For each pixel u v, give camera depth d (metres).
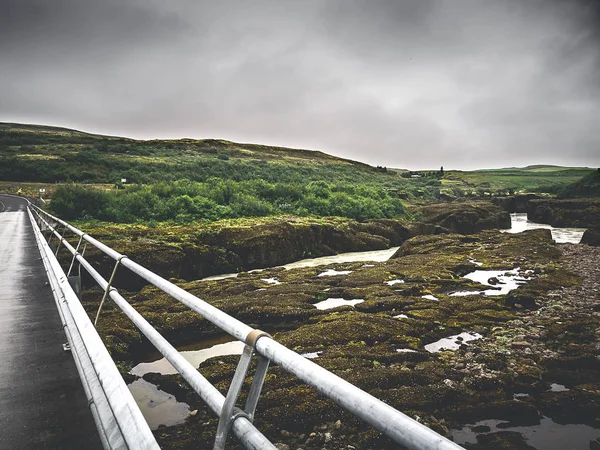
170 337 9.89
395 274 16.39
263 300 12.45
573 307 11.34
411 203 57.44
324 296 13.33
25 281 8.94
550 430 5.59
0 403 3.52
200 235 23.00
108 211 28.47
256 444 1.13
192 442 5.23
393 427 0.77
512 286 14.22
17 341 5.11
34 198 52.22
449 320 10.49
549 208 52.81
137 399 6.45
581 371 7.35
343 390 0.92
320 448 5.28
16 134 110.94
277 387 6.64
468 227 41.81
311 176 82.88
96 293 13.48
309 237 27.72
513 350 8.45
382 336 9.15
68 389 3.79
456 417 5.96
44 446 2.89
